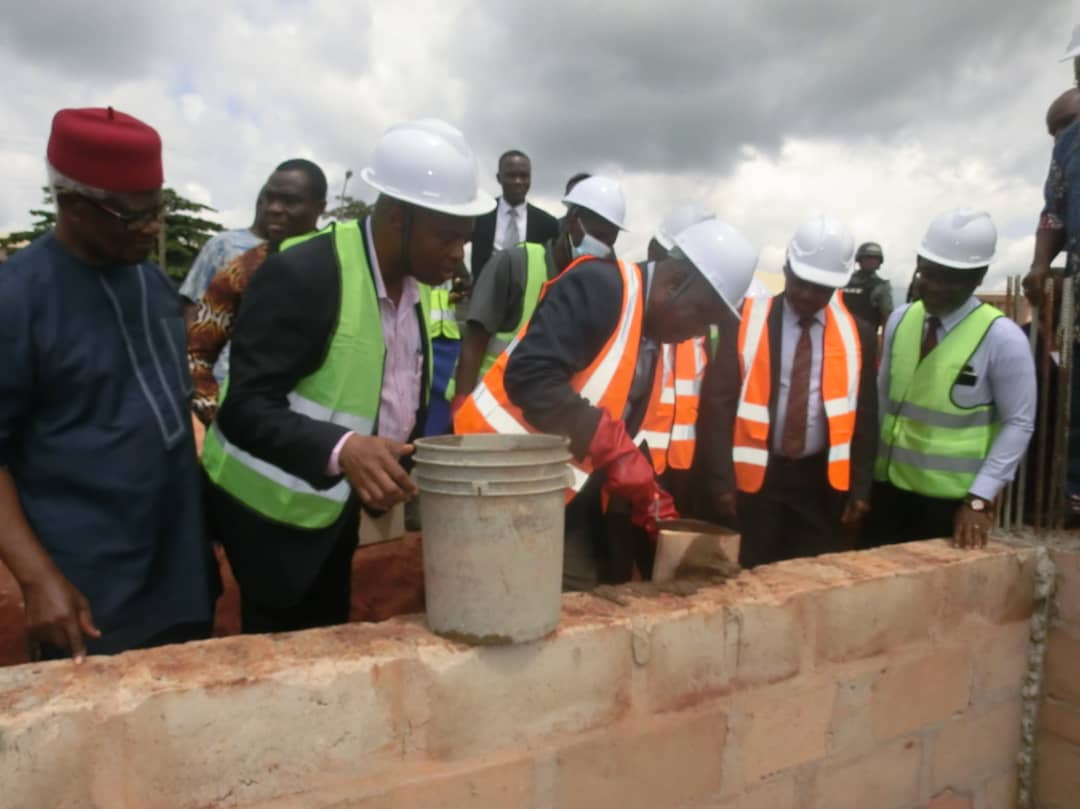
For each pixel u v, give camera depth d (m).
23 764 1.48
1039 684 3.12
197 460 2.15
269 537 2.18
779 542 3.40
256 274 2.05
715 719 2.30
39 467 1.80
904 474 3.24
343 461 1.84
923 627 2.74
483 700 1.90
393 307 2.23
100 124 1.69
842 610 2.51
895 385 3.31
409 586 4.09
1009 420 2.94
